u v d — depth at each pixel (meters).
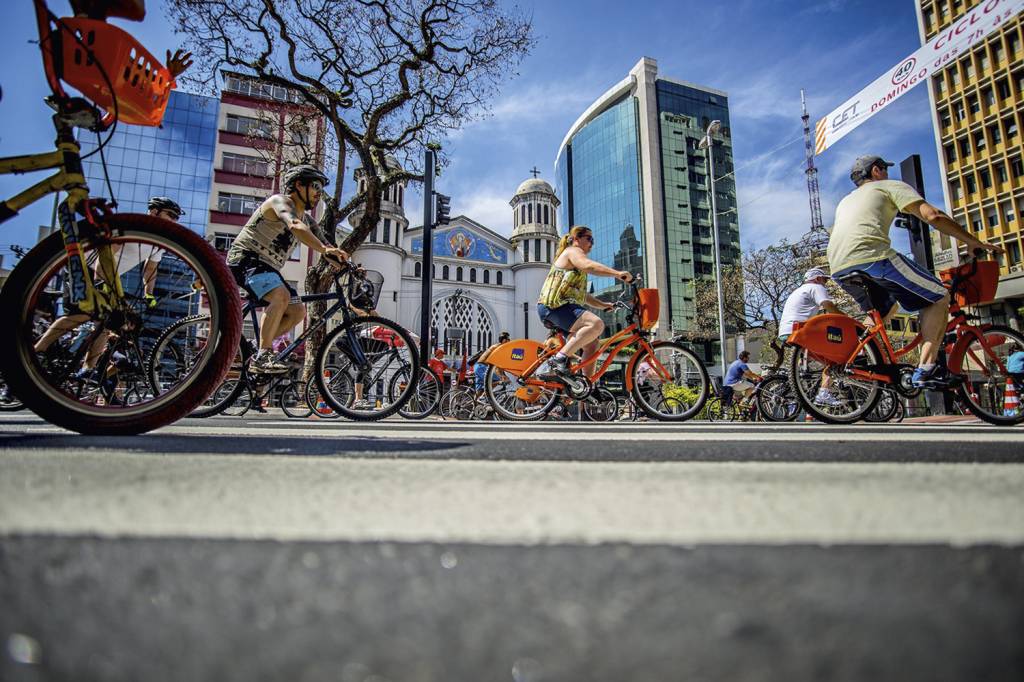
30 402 1.44
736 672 0.21
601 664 0.22
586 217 63.03
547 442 1.36
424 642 0.25
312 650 0.24
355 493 0.62
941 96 33.41
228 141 25.97
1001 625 0.26
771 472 0.79
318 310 5.02
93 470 0.76
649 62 58.06
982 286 3.15
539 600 0.30
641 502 0.57
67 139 1.55
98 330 1.79
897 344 17.69
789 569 0.35
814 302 5.24
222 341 1.54
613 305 4.68
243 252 3.35
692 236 54.47
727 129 59.31
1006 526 0.46
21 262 1.51
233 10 12.19
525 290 42.69
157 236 1.57
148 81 1.75
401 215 40.06
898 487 0.66
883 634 0.25
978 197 31.31
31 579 0.33
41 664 0.22
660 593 0.31
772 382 6.20
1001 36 30.28
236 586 0.32
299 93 13.41
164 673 0.22
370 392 3.90
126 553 0.39
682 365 4.59
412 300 40.09
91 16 1.65
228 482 0.69
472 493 0.63
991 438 1.55
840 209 3.52
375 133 13.78
